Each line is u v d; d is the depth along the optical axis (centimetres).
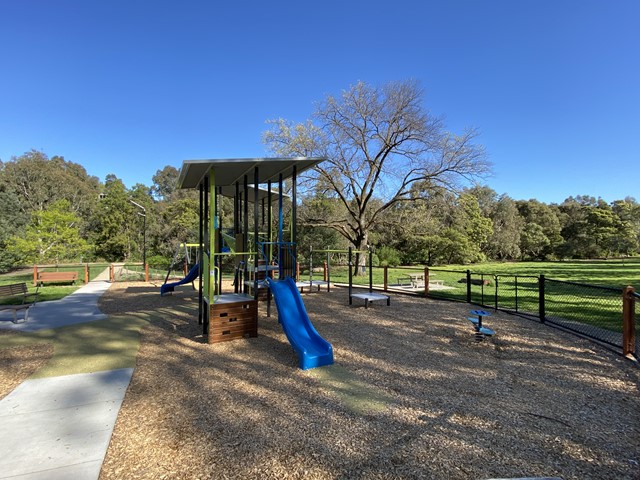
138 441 286
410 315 792
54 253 2450
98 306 960
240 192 998
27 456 266
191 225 3328
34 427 311
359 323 716
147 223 4175
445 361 479
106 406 352
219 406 348
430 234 2402
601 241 4569
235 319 600
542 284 701
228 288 1356
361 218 2039
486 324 693
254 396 372
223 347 558
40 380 424
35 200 4519
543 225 5025
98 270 2331
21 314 845
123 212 4244
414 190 1941
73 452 271
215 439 287
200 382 413
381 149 1931
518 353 510
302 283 1208
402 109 1802
